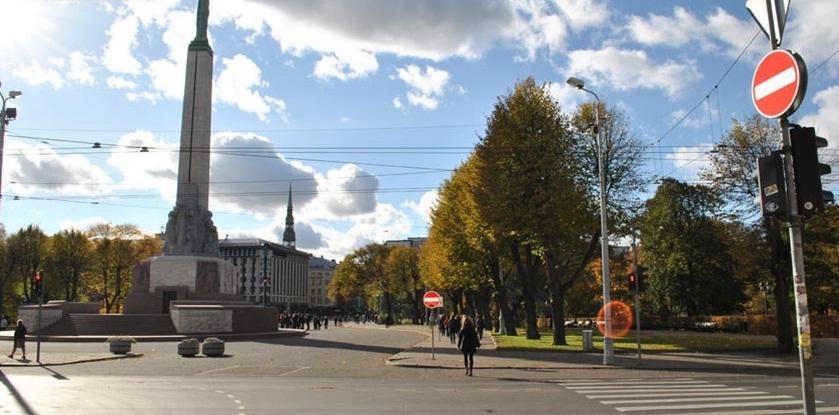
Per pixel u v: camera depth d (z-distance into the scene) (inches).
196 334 1975.9
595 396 644.1
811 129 319.0
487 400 610.2
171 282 2298.2
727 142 1325.0
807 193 314.3
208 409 543.2
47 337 1777.8
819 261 1341.0
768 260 1296.8
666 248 2736.2
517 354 1270.9
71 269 3592.5
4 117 1179.3
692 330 2610.7
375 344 1768.0
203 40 2432.3
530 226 1416.1
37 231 3540.8
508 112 1530.5
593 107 1624.0
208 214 2437.3
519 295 2881.4
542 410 546.6
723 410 551.5
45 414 515.2
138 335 1955.0
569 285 1577.3
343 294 5044.3
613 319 2878.9
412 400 609.0
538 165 1430.9
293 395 644.1
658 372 942.4
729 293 2655.0
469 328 897.5
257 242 7687.0
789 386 743.7
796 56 312.2
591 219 1485.0
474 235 1740.9
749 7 347.9
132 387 711.7
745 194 1300.4
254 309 2207.2
